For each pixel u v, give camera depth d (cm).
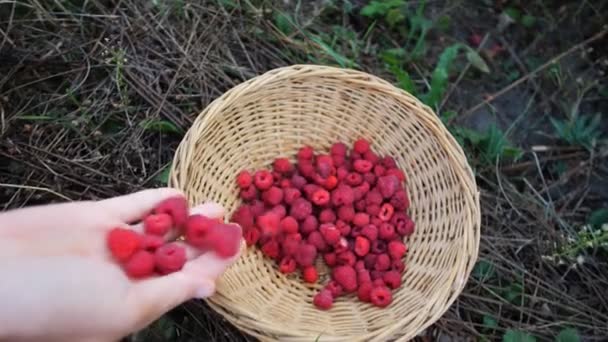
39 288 31
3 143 47
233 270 43
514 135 57
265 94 47
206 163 45
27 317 31
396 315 43
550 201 53
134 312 33
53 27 52
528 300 49
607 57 61
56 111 49
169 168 49
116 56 50
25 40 51
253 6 56
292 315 43
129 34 53
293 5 59
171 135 51
